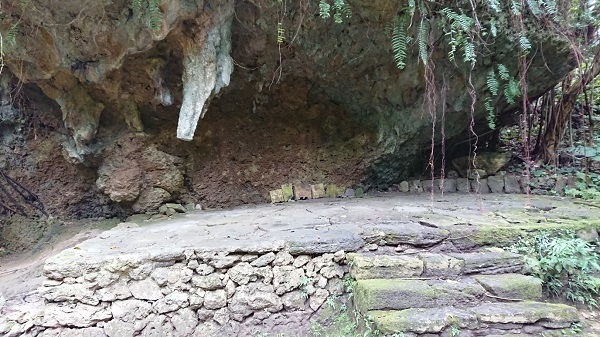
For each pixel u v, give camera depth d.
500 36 3.99
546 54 4.32
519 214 3.20
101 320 2.21
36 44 3.54
